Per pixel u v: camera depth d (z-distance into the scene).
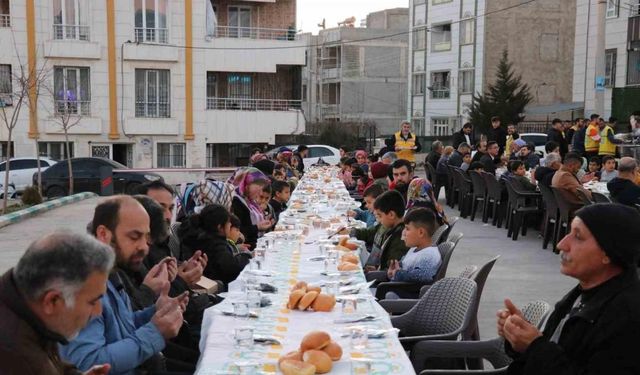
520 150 16.70
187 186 8.10
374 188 8.80
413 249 6.00
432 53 43.97
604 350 2.80
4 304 2.33
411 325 4.74
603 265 2.93
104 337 3.42
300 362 3.23
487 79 41.12
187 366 4.34
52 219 16.31
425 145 37.41
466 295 4.53
